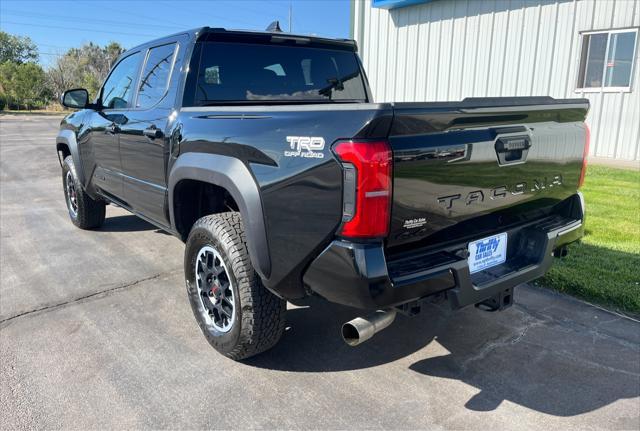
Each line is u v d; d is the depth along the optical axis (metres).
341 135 2.04
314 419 2.42
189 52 3.35
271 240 2.42
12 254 4.84
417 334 3.26
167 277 4.24
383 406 2.52
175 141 3.18
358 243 2.06
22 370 2.82
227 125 2.68
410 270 2.17
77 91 4.72
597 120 10.18
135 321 3.43
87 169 5.02
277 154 2.33
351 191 2.01
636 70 9.46
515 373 2.81
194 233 2.93
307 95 3.92
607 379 2.75
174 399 2.57
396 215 2.07
